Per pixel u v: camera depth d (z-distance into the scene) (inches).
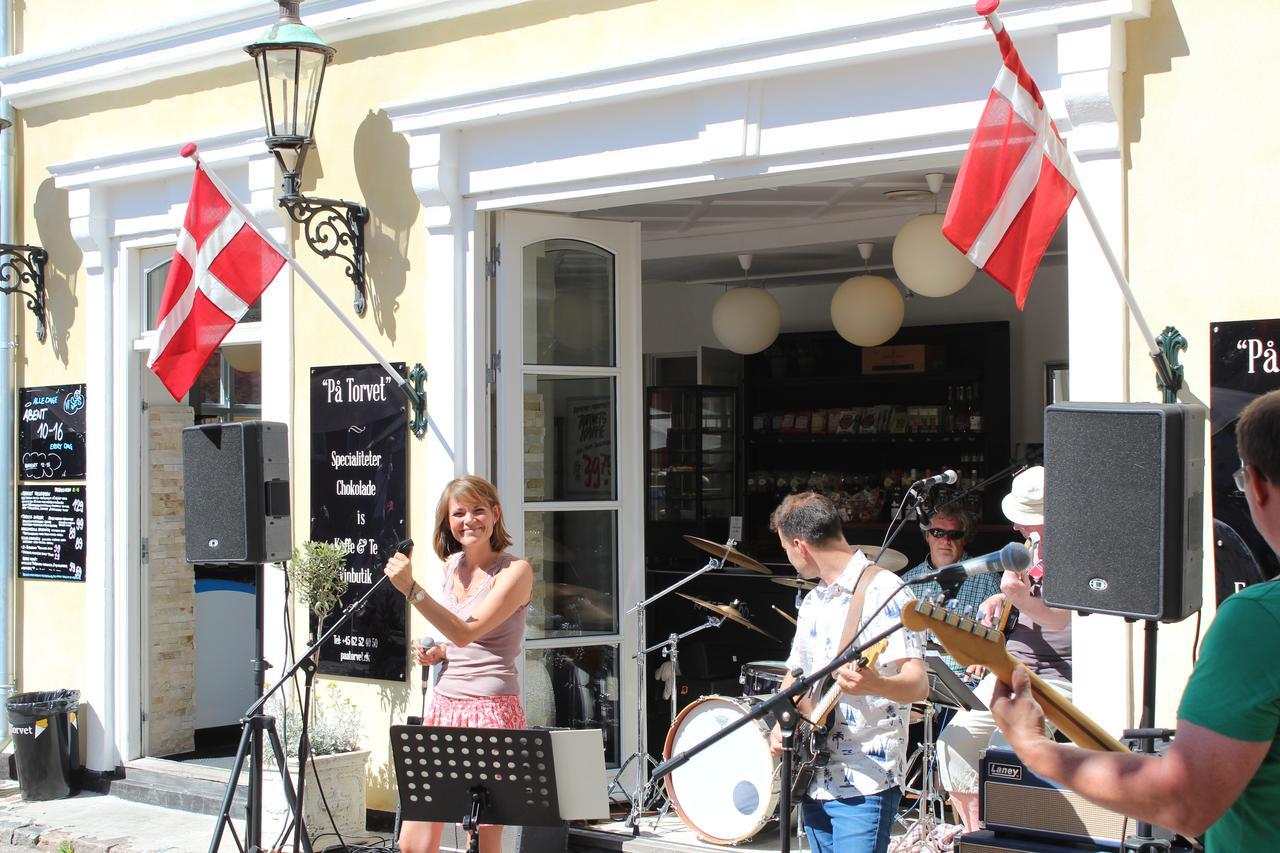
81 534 279.0
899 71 180.4
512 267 223.5
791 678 137.2
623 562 230.4
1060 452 128.3
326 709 234.2
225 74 256.7
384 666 229.6
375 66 234.4
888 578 138.7
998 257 144.6
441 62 227.1
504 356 222.5
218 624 302.4
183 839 237.1
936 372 356.2
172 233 266.8
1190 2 160.2
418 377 226.5
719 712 206.5
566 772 141.6
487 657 169.9
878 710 137.9
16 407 290.5
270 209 243.9
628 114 204.8
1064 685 182.1
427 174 221.5
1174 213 160.9
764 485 387.5
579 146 210.1
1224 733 74.0
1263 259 155.2
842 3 187.8
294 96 218.1
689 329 390.3
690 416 379.9
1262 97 155.7
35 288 285.9
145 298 278.2
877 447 376.2
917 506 142.9
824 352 381.7
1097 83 161.6
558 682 224.8
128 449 275.9
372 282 233.9
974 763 186.4
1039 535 185.5
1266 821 75.5
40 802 267.7
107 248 276.2
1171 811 75.5
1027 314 348.8
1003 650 91.9
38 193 287.6
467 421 222.4
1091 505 126.1
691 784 208.2
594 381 231.0
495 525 176.6
